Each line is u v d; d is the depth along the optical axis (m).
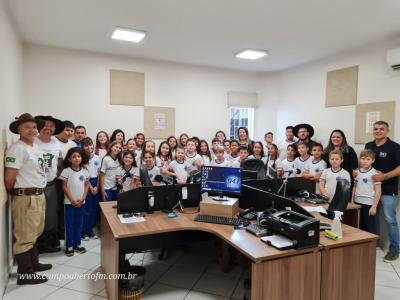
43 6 3.13
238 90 6.27
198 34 3.98
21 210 2.76
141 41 4.33
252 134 6.49
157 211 2.93
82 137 4.42
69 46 4.65
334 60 4.95
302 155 4.25
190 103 5.84
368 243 2.26
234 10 3.19
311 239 2.04
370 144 3.88
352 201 3.76
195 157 4.48
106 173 4.10
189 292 2.75
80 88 4.92
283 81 6.14
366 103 4.42
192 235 3.06
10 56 3.27
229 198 2.94
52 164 3.40
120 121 5.25
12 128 2.78
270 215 2.33
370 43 4.29
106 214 2.80
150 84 5.46
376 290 2.86
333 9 3.14
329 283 2.12
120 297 2.43
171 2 3.01
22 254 2.79
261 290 1.91
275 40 4.19
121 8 3.18
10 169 2.67
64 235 3.82
